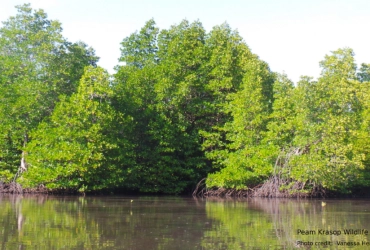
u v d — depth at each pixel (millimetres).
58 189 31422
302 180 29500
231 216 19391
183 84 34125
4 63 33781
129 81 35000
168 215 19531
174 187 35469
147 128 35500
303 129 29984
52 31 34812
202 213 20469
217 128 35094
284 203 26672
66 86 35125
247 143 33094
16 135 32156
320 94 29891
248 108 33062
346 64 34094
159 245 12711
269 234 14617
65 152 29625
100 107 30734
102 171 31719
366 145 31109
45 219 17516
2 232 14461
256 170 31031
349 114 30688
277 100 32875
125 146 32500
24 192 31828
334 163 28219
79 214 19391
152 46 42094
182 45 37062
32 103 32094
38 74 33750
